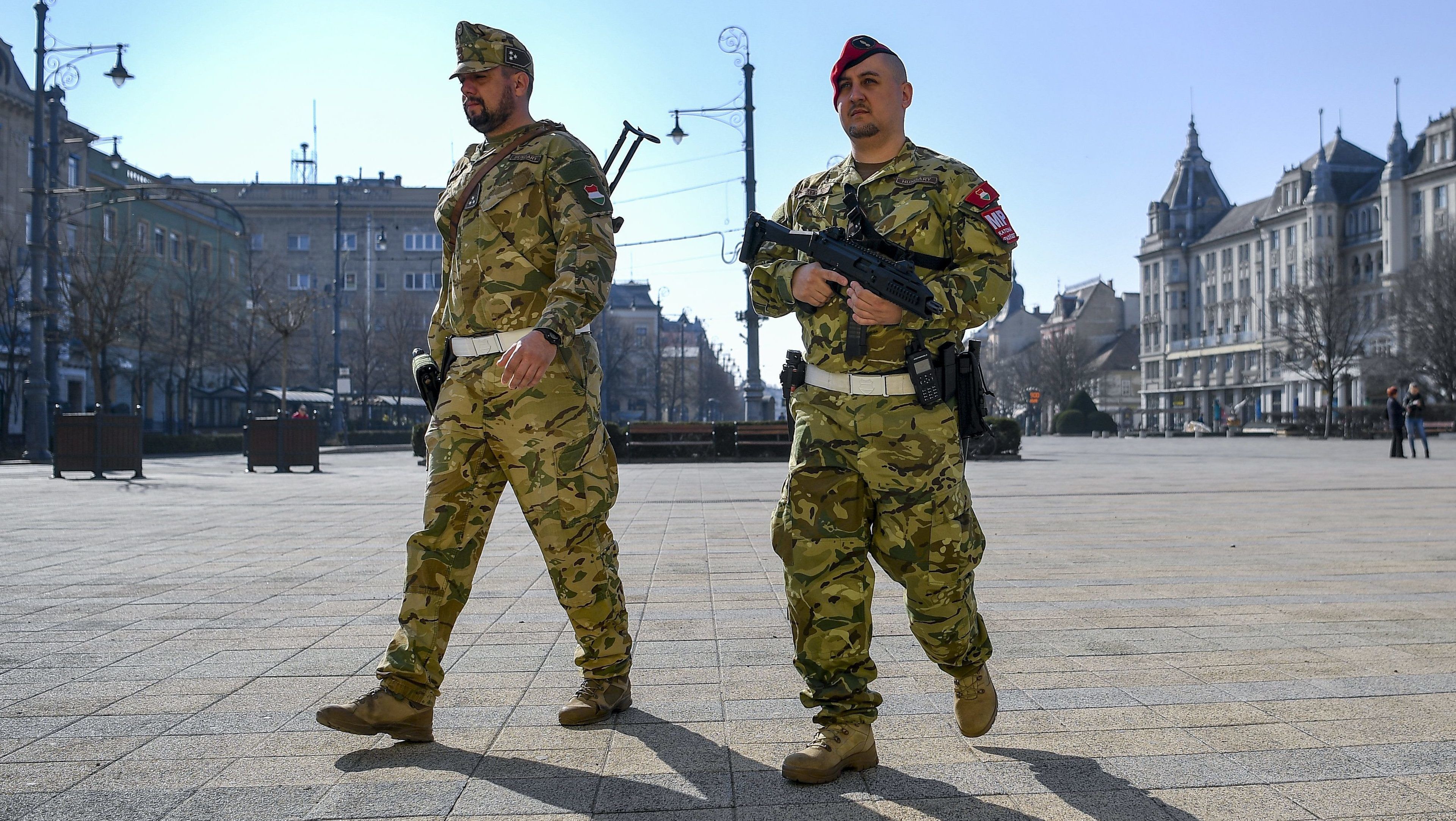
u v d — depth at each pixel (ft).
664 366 285.23
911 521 9.18
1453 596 17.87
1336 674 12.55
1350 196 261.44
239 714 11.13
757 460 75.15
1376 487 46.19
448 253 11.23
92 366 105.50
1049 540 26.14
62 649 14.14
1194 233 325.21
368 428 187.01
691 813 8.27
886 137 9.53
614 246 10.59
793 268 9.27
